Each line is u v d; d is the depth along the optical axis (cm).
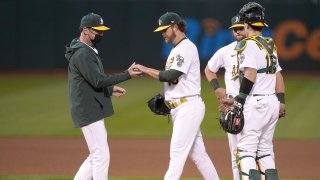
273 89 2583
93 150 2762
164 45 9294
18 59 9456
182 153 2745
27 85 7875
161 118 5606
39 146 4466
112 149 4384
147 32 9319
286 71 9238
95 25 2723
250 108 2536
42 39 9425
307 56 9200
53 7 9369
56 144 4541
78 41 2766
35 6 9369
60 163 3906
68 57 2773
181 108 2744
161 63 9312
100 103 2748
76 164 3881
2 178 3453
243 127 2539
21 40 9431
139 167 3809
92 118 2730
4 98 6775
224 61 2917
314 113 5834
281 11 9162
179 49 2705
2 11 9375
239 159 2553
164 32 2748
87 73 2673
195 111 2738
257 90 2544
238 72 2703
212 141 4684
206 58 9200
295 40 9194
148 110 5972
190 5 9206
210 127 5238
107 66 9406
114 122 5444
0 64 9462
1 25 9400
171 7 9244
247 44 2520
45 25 9394
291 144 4588
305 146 4512
